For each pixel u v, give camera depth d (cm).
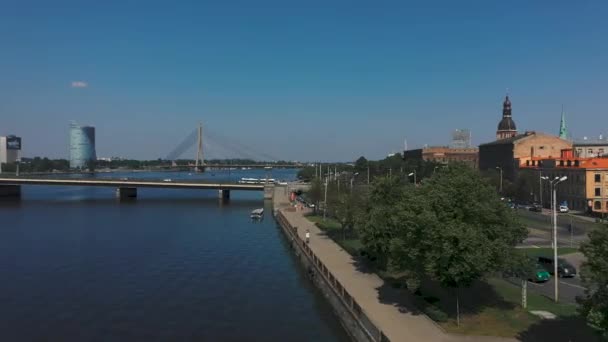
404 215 5122
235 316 6306
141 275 8425
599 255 3606
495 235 5097
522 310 5141
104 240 12019
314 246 9712
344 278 6906
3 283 7894
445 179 5347
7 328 5866
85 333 5712
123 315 6325
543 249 8750
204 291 7450
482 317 4959
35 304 6781
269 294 7331
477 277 4881
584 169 14838
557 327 4631
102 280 8081
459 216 4956
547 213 14588
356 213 8525
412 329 4712
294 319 6203
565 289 6056
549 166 17400
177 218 16638
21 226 14575
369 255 7719
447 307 5312
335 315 6228
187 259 9781
